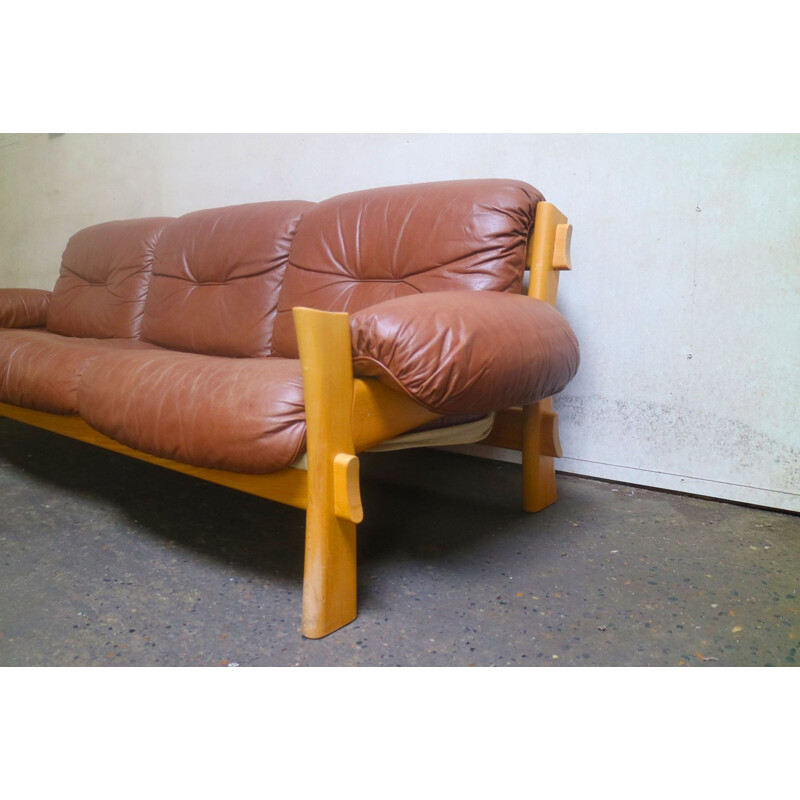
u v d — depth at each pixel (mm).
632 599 1277
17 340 1975
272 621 1208
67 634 1173
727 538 1556
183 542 1570
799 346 1634
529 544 1533
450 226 1563
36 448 2432
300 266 1843
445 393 1106
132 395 1352
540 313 1389
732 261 1697
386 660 1083
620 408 1917
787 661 1073
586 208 1900
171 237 2309
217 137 2684
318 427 1093
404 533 1599
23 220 3670
